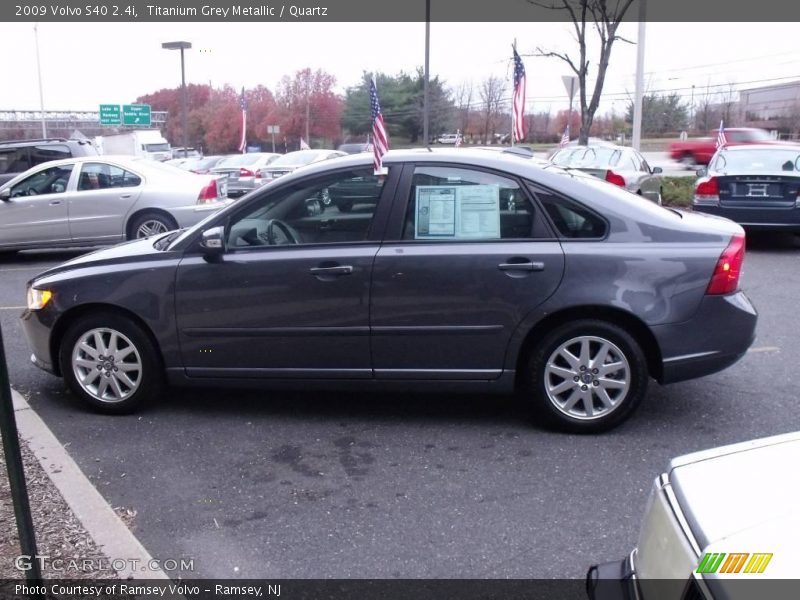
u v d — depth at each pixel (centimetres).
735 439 479
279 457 462
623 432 491
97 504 394
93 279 509
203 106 6259
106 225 1177
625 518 386
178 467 449
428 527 381
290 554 360
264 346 498
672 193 1609
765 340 686
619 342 470
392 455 462
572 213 477
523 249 471
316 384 502
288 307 489
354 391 534
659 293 464
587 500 405
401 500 408
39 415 529
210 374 510
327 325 488
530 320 471
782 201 1105
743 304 475
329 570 347
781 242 1242
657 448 467
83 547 353
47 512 384
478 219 481
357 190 491
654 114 5566
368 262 479
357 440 486
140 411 536
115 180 1188
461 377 487
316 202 495
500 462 450
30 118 5819
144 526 384
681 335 468
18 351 680
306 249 490
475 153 501
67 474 427
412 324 481
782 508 215
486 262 471
